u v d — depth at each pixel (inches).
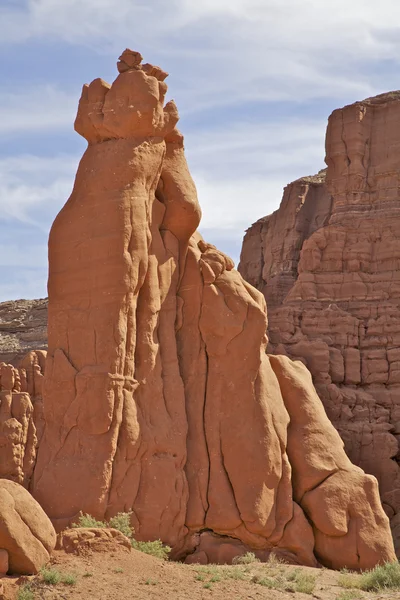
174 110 1030.4
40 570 721.6
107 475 928.9
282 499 1004.6
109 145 992.9
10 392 1233.4
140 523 939.3
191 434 1003.3
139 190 984.9
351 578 881.5
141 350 985.5
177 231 1046.4
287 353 1470.2
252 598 727.1
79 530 774.5
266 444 1001.5
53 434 956.6
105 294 960.9
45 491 934.4
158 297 1008.9
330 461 1047.6
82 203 986.7
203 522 978.1
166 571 762.8
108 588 703.7
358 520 1022.4
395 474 1408.7
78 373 953.5
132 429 951.0
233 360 1021.2
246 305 1034.7
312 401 1077.8
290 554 992.9
